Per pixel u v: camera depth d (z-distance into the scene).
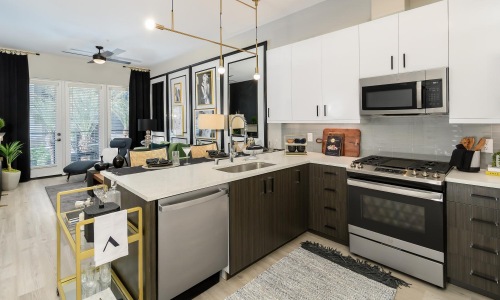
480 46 2.07
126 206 2.04
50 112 6.26
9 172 5.09
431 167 2.35
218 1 3.41
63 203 4.30
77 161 6.06
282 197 2.69
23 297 2.01
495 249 1.89
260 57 4.22
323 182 2.91
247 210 2.33
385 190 2.32
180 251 1.87
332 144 3.36
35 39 4.98
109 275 1.98
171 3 3.47
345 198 2.73
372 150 3.12
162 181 2.06
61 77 6.34
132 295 1.93
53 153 6.37
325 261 2.50
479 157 2.22
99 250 1.52
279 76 3.58
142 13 3.79
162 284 1.79
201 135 5.59
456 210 2.03
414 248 2.20
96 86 6.88
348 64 2.87
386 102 2.56
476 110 2.11
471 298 1.98
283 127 4.01
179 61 6.20
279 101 3.60
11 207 4.10
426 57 2.34
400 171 2.29
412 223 2.21
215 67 5.14
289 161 2.92
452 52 2.20
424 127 2.73
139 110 7.36
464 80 2.15
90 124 6.85
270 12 3.73
